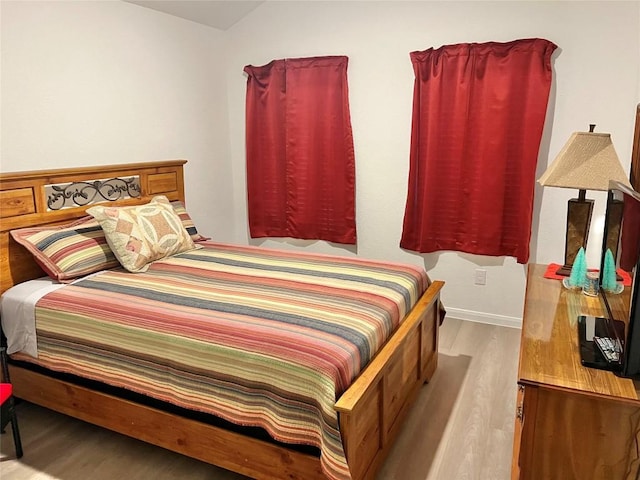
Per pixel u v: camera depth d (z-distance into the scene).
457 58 3.28
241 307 2.09
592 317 1.72
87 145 3.05
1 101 2.56
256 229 4.31
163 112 3.59
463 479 2.01
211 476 2.06
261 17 3.94
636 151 2.32
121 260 2.62
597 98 3.05
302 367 1.68
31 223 2.62
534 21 3.11
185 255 2.96
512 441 2.25
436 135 3.44
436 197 3.56
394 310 2.18
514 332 3.46
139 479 2.04
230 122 4.27
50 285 2.44
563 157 2.15
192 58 3.80
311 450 1.75
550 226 3.33
